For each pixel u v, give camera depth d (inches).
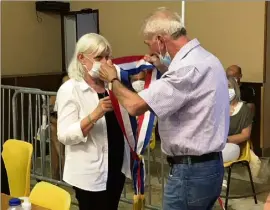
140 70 92.7
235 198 164.4
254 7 231.5
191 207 81.2
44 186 88.2
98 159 93.8
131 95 75.1
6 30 252.1
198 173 78.5
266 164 212.7
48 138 176.2
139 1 267.9
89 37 90.4
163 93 73.4
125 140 97.9
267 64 233.0
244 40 236.5
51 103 178.1
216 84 76.2
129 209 159.5
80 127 90.0
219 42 245.3
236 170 200.2
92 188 93.6
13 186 120.8
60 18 283.9
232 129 154.8
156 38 78.6
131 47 274.2
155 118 95.9
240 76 203.9
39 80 261.7
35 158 181.3
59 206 82.7
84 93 93.6
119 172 98.0
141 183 100.2
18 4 258.1
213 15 245.6
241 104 157.6
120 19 277.0
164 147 81.3
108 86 85.8
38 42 271.4
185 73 73.9
